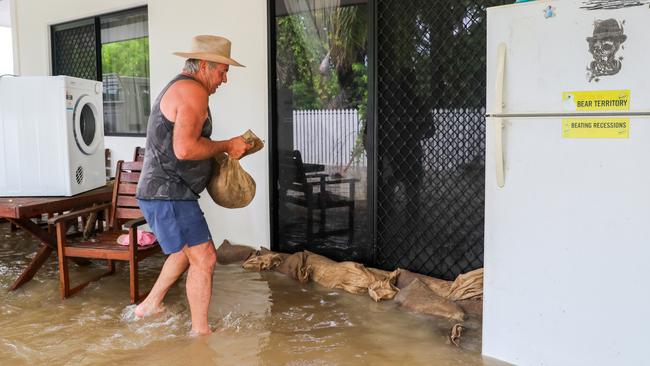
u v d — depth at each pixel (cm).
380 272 394
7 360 285
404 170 396
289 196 457
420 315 340
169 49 523
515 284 268
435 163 382
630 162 233
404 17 382
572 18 238
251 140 312
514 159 260
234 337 311
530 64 251
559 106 245
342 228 432
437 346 296
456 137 371
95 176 442
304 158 446
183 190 303
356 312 346
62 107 397
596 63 235
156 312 343
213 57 297
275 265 439
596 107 237
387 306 356
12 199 392
